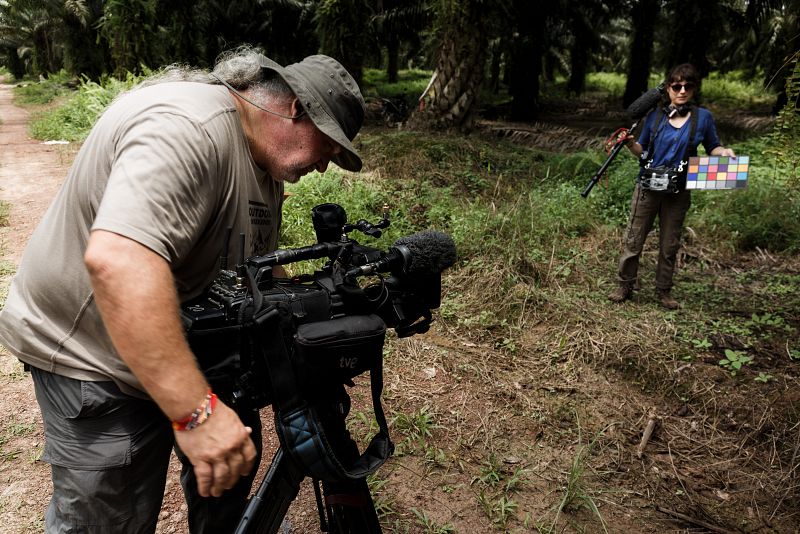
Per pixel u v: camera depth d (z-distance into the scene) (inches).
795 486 101.2
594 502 97.3
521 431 114.0
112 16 536.1
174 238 44.4
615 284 179.9
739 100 834.8
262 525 52.1
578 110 800.9
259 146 55.2
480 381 129.0
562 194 236.8
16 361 130.4
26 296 53.3
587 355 139.0
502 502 93.7
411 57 1230.3
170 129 45.5
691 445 112.6
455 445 109.0
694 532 92.3
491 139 360.8
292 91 53.1
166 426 57.0
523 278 173.5
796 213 218.2
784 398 122.3
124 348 40.9
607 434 114.3
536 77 644.7
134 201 41.9
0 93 1203.2
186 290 54.9
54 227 51.9
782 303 168.1
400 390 124.6
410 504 94.3
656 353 137.9
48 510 58.1
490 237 190.1
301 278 56.5
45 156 379.6
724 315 161.6
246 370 49.8
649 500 98.8
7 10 1456.7
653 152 156.8
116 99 52.6
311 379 48.1
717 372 132.3
